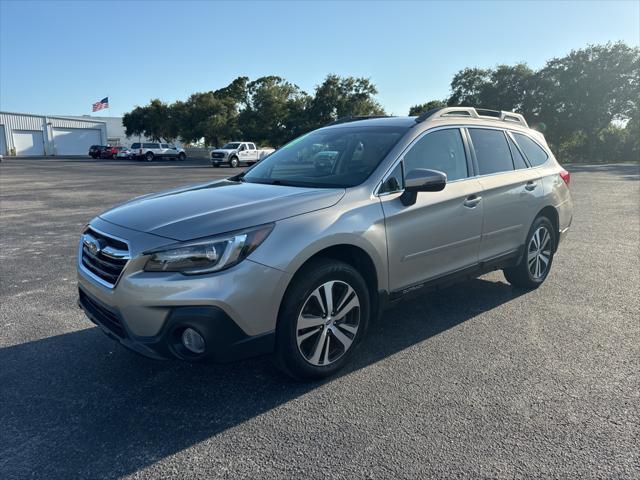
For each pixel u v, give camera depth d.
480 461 2.48
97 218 3.39
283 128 55.28
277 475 2.39
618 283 5.48
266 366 3.53
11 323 4.39
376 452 2.55
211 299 2.72
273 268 2.89
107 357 3.70
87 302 3.36
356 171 3.71
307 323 3.13
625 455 2.52
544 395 3.11
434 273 3.95
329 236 3.12
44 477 2.38
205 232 2.83
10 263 6.57
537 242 5.10
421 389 3.19
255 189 3.64
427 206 3.75
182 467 2.46
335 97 51.88
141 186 18.17
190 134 58.22
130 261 2.81
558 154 55.19
